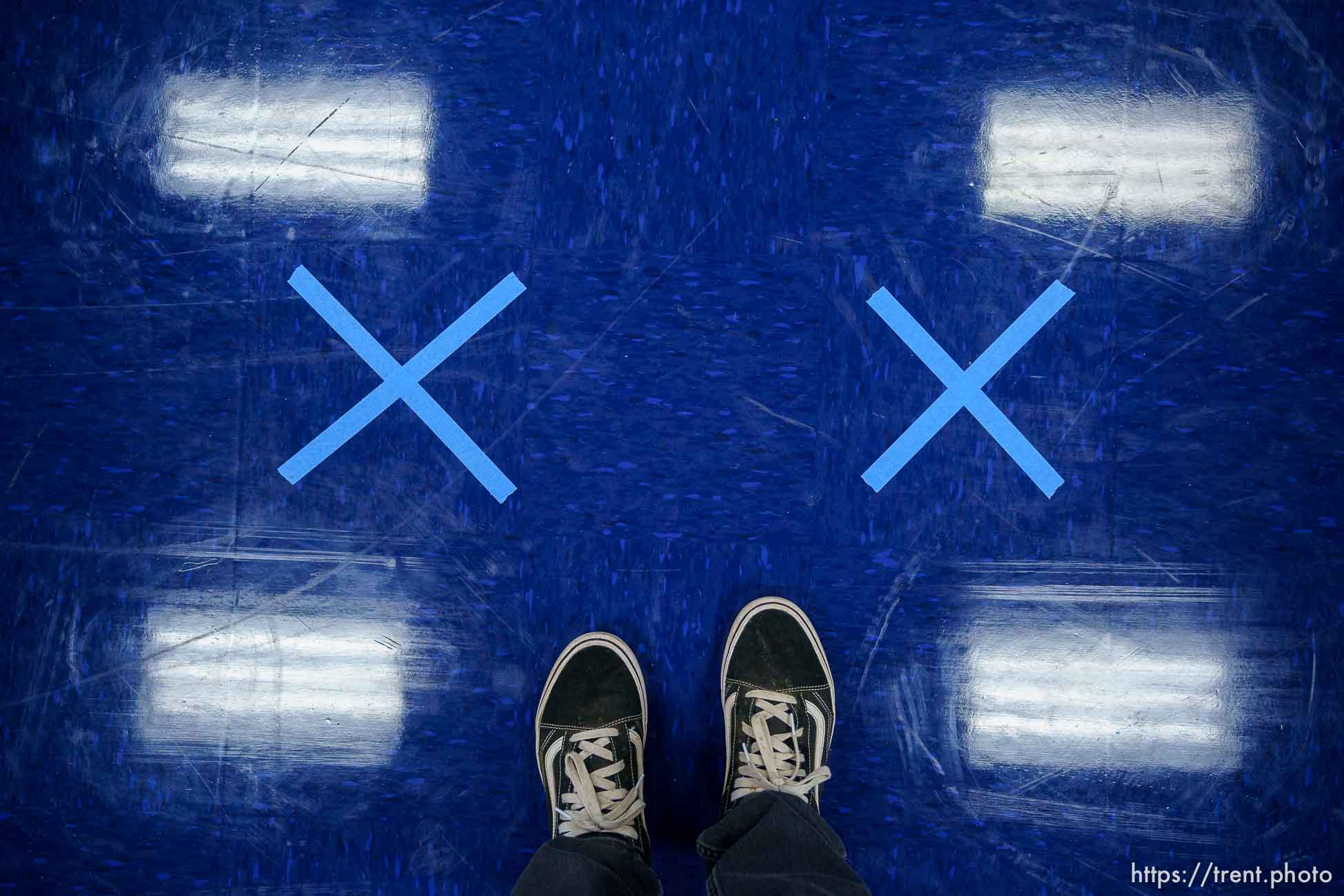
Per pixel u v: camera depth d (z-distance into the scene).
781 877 1.15
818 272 1.36
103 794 1.34
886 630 1.35
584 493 1.36
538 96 1.36
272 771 1.35
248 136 1.38
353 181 1.37
